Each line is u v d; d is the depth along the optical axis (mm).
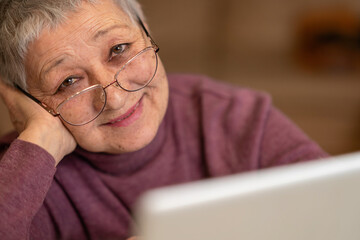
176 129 1190
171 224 454
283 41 3633
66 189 1091
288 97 3229
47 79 915
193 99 1261
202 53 3574
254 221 496
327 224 538
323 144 2832
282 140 1138
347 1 3508
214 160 1165
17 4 887
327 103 3188
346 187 523
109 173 1122
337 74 3467
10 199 820
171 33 3502
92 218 1114
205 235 475
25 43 889
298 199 506
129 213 1140
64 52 879
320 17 3529
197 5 3480
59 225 1099
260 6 3557
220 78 3490
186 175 1157
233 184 475
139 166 1124
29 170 860
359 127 2973
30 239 978
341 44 3521
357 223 555
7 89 1045
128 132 989
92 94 924
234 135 1180
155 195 450
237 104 1218
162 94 1034
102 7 907
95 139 991
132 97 954
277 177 493
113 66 930
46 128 952
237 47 3633
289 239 529
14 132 1160
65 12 869
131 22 966
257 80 3398
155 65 987
